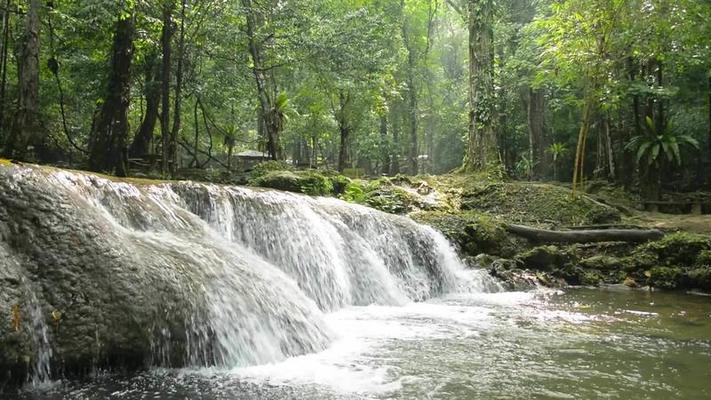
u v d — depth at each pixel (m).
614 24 15.52
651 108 23.98
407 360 5.41
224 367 5.04
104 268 4.88
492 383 4.77
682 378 5.02
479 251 12.93
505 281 11.28
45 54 18.25
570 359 5.62
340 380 4.73
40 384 4.33
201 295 5.26
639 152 22.66
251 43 19.77
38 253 4.67
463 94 41.50
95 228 5.12
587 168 31.59
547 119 31.59
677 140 23.39
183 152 31.42
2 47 16.52
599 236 13.28
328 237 9.25
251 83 22.89
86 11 13.98
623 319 7.88
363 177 26.06
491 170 19.55
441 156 45.41
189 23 16.78
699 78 24.86
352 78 21.48
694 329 7.23
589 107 17.14
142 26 15.49
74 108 21.20
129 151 18.97
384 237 10.59
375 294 9.42
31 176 5.14
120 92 13.74
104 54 17.55
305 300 6.46
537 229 13.52
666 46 18.22
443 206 16.09
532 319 7.77
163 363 4.86
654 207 21.56
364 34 20.80
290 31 19.92
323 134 32.50
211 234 7.23
